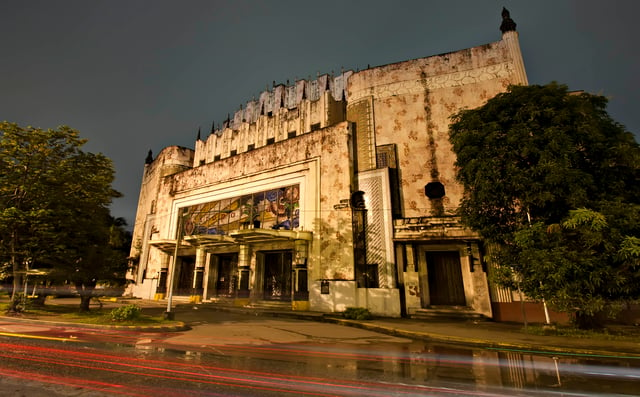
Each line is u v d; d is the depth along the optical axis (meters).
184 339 10.39
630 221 9.65
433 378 6.26
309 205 21.86
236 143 30.88
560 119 11.36
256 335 11.61
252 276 23.36
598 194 10.86
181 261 29.45
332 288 19.39
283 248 22.23
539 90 12.40
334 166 21.56
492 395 5.27
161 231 30.61
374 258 19.05
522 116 12.20
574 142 11.30
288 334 12.12
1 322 13.13
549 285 10.45
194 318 16.52
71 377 5.84
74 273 16.27
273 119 28.95
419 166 19.78
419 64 21.47
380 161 20.69
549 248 10.70
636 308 13.56
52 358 7.25
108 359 7.29
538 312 14.76
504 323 14.87
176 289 28.62
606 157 11.08
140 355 7.83
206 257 26.47
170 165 33.88
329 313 18.48
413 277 17.69
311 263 20.62
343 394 5.20
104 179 17.55
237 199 26.03
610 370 7.02
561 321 14.16
